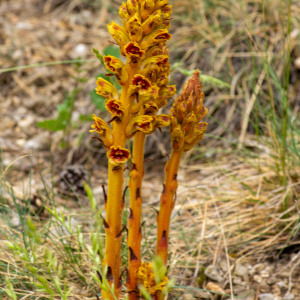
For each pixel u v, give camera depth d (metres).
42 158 3.96
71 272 2.44
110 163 1.66
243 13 4.45
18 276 2.29
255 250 2.77
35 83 4.74
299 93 4.03
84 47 5.01
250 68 4.17
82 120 3.96
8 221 2.70
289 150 3.35
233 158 3.75
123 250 2.47
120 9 1.61
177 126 1.71
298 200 2.92
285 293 2.46
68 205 3.28
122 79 1.59
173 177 1.78
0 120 4.40
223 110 4.09
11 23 5.37
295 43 4.21
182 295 2.46
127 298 1.81
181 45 4.48
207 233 2.90
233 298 2.38
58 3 5.59
